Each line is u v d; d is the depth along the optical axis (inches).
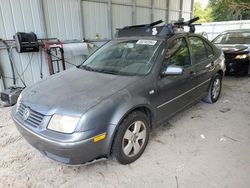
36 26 210.4
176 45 118.5
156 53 108.0
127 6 300.0
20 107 92.4
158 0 353.1
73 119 76.0
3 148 109.0
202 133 120.7
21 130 87.0
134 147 94.8
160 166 93.1
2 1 183.6
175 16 409.1
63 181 85.7
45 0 212.7
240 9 455.8
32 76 217.2
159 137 116.4
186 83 121.3
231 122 134.4
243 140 113.1
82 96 84.2
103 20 274.1
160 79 103.4
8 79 202.8
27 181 85.9
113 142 86.0
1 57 193.6
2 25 187.5
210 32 516.7
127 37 131.0
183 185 82.3
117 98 84.7
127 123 88.0
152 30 123.1
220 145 108.6
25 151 106.0
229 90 201.3
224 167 91.7
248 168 90.9
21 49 188.2
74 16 241.4
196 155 100.4
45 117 79.6
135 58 112.3
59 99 84.0
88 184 83.9
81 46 240.7
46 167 94.0
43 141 77.6
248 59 229.5
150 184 83.2
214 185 81.8
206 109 155.2
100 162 96.0
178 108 122.0
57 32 229.6
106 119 79.8
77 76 106.1
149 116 102.8
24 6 197.9
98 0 260.8
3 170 92.4
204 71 139.2
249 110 153.1
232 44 254.2
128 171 90.5
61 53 216.4
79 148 75.2
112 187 82.1
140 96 92.4
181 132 121.9
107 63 118.4
